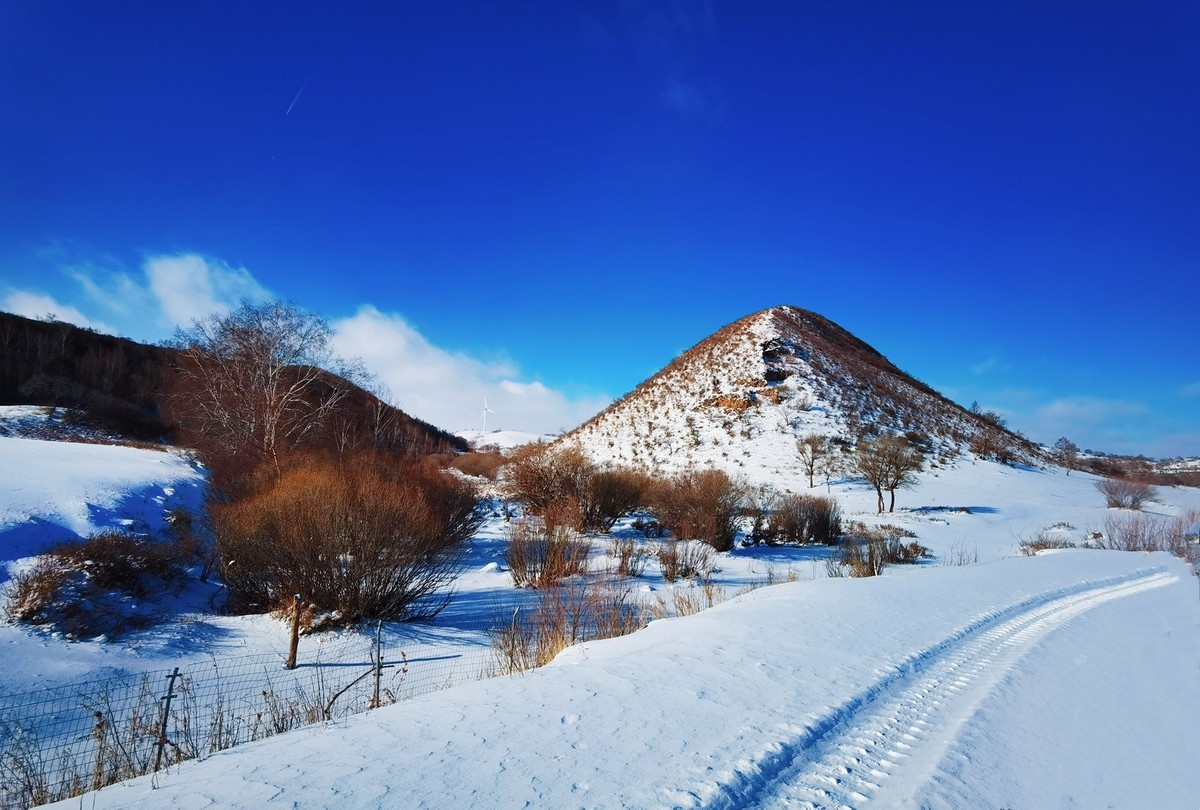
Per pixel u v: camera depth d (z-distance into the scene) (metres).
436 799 3.11
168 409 39.28
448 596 11.71
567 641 7.98
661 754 3.71
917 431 49.00
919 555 19.38
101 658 8.03
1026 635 7.43
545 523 19.47
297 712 6.13
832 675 5.40
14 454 17.25
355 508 10.26
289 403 29.72
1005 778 3.82
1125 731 4.72
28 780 4.67
